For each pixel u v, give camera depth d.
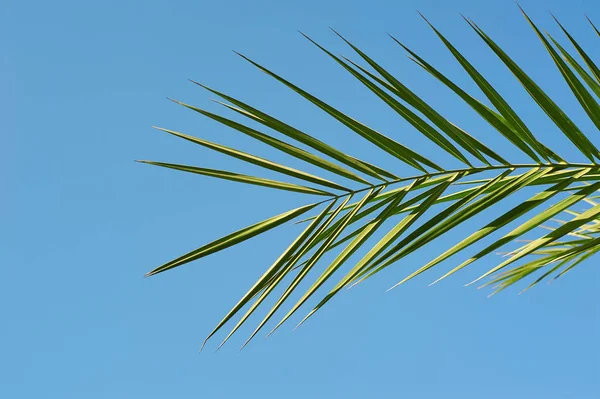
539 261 3.14
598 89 2.61
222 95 2.53
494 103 2.57
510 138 2.61
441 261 2.52
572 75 2.54
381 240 2.55
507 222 2.52
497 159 2.61
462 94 2.58
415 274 2.53
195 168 2.56
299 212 2.57
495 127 2.61
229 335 2.49
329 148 2.57
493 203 2.55
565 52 2.61
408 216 2.57
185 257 2.49
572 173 2.62
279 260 2.51
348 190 2.59
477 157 2.61
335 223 2.63
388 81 2.55
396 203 2.58
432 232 2.56
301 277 2.53
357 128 2.58
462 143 2.59
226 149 2.55
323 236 2.65
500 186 2.69
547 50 2.56
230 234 2.52
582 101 2.56
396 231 2.56
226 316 2.47
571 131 2.58
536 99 2.56
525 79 2.55
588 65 2.56
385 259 2.54
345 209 2.66
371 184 2.59
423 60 2.55
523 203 2.52
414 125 2.60
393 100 2.57
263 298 2.52
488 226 2.52
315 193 2.59
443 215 2.53
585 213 2.50
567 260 3.16
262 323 2.50
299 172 2.56
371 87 2.58
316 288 2.52
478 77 2.55
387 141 2.58
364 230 2.55
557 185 2.55
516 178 2.61
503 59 2.54
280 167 2.56
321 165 2.58
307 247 2.56
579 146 2.59
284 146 2.57
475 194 2.56
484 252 2.54
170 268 2.49
